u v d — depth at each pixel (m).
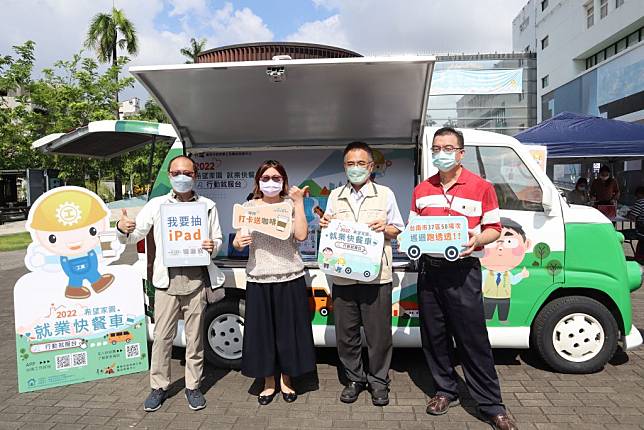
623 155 8.28
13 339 5.35
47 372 3.88
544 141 8.45
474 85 37.47
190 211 3.45
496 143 4.00
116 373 4.06
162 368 3.55
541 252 3.88
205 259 3.44
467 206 3.12
